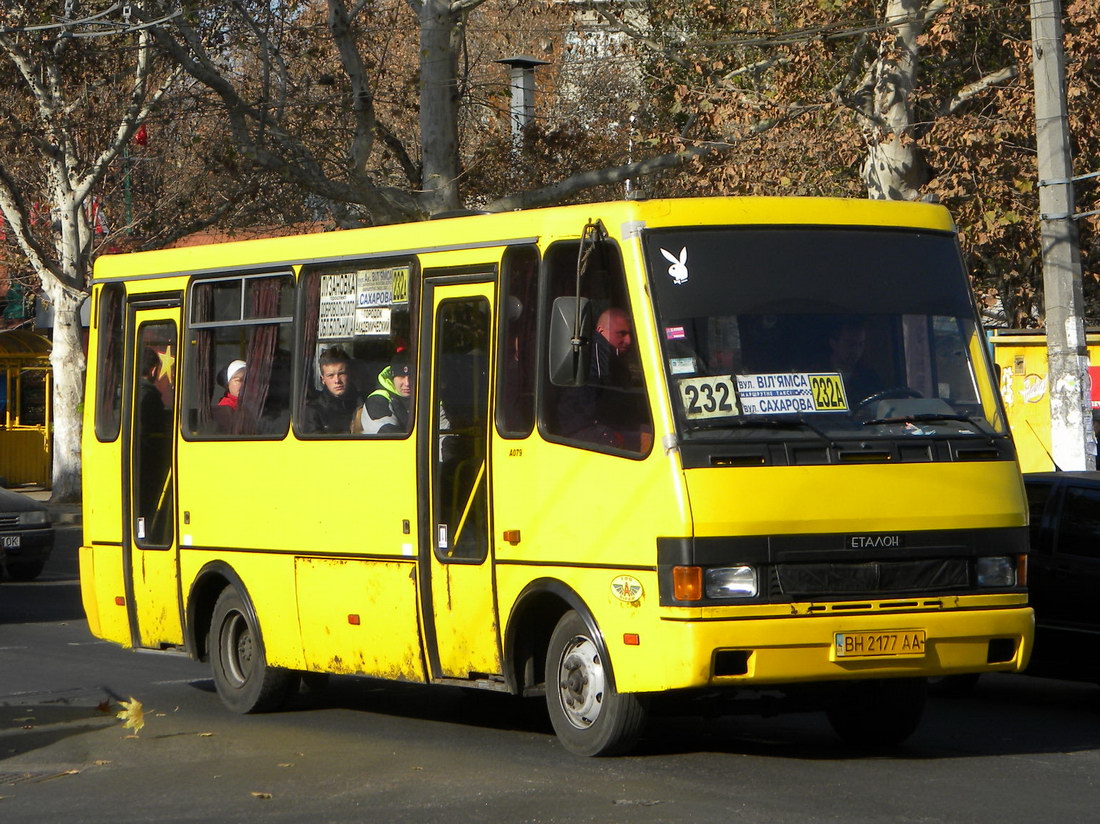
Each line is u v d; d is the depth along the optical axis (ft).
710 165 86.99
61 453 122.62
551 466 33.35
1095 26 76.28
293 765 34.06
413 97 111.55
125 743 37.27
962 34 81.87
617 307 32.53
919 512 31.86
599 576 32.09
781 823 27.30
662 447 30.96
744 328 32.22
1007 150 79.56
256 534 41.14
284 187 102.32
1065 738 37.35
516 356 34.58
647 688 31.04
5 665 51.39
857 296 33.32
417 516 36.45
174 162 122.21
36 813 29.96
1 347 146.72
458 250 36.35
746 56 93.97
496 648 34.60
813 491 31.14
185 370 43.88
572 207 34.01
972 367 33.91
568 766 32.89
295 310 40.57
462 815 28.50
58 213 125.39
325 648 39.22
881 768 32.68
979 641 32.17
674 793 29.96
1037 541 42.55
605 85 129.59
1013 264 90.02
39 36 99.04
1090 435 62.13
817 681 31.07
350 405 38.73
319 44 103.65
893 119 80.59
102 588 46.50
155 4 86.89
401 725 39.60
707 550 30.42
